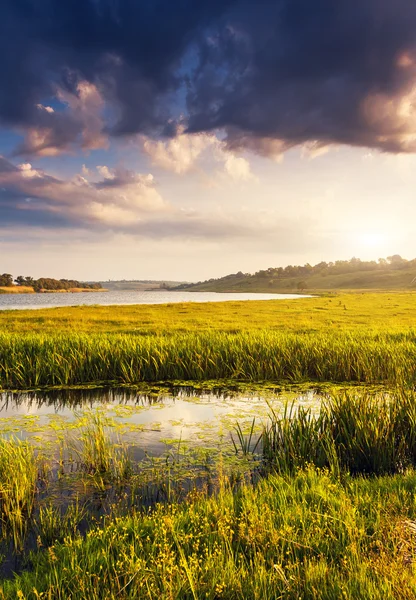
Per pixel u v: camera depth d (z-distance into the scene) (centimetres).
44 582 432
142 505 652
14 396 1430
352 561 430
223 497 609
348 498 581
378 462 792
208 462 842
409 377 1589
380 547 445
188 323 3173
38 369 1572
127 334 2370
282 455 823
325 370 1683
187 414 1212
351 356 1730
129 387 1535
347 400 919
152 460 852
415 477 661
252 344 1825
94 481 741
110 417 1180
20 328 2734
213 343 1850
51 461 841
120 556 462
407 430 868
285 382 1616
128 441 973
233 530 501
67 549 494
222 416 1189
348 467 805
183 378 1655
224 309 4753
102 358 1652
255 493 607
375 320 3497
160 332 2530
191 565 424
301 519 517
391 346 1886
